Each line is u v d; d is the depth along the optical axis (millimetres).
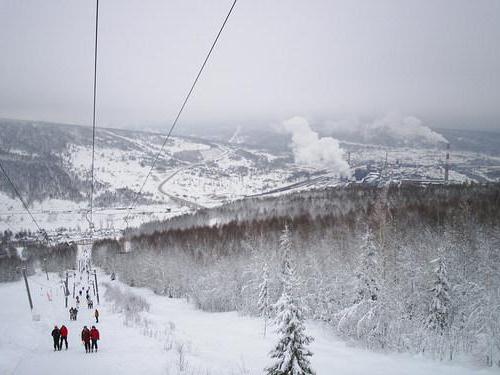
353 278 39906
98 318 41719
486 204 83500
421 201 102750
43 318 44469
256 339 34594
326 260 56594
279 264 53844
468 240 54469
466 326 32500
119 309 48375
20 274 122000
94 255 144875
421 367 27000
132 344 27000
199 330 38812
